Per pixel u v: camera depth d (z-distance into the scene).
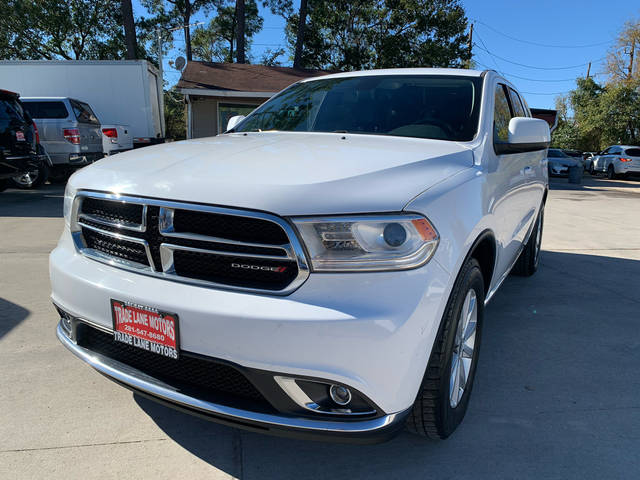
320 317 1.66
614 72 36.78
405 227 1.75
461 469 2.10
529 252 4.88
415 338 1.76
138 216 1.96
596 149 37.97
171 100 44.53
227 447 2.21
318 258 1.70
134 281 1.93
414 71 3.42
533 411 2.55
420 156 2.26
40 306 3.77
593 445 2.28
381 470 2.08
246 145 2.45
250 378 1.74
